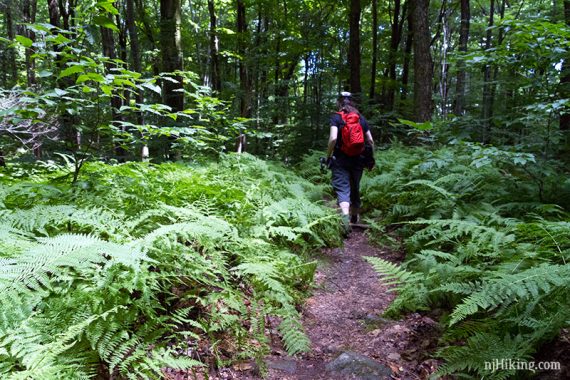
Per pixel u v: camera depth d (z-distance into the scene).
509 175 5.81
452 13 23.17
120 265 2.61
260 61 15.16
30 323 2.01
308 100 16.27
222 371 2.55
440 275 3.26
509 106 7.26
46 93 3.45
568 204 4.76
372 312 3.48
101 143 5.30
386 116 13.92
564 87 5.38
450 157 6.56
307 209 4.82
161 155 8.59
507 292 2.29
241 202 4.64
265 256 3.63
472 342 2.43
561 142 6.51
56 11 10.73
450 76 24.75
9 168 5.75
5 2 15.10
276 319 3.24
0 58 13.88
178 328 2.74
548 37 5.30
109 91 3.51
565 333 2.44
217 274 3.38
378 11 24.03
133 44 9.89
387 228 5.99
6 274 1.96
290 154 14.38
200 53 22.58
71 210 3.05
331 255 4.92
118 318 2.28
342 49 19.80
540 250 3.23
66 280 2.39
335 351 2.90
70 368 1.92
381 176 7.25
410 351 2.81
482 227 3.72
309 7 16.55
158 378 2.16
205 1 25.30
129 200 3.97
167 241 2.88
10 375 1.77
